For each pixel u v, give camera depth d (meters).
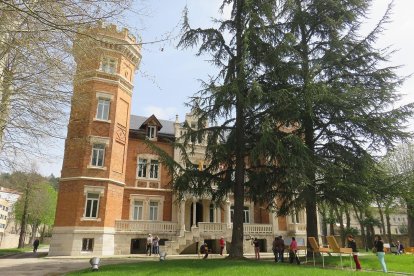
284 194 17.84
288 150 14.45
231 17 18.36
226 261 14.01
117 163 28.05
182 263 13.45
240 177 16.61
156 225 28.44
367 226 46.50
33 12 6.12
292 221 33.03
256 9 16.78
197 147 33.22
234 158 18.02
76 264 18.05
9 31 6.77
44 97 8.88
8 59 8.30
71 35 7.43
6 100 8.73
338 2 17.83
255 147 14.33
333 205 17.62
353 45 17.89
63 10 6.69
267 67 16.44
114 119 28.03
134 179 31.31
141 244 28.25
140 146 32.50
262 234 31.22
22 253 31.25
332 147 17.53
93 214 25.88
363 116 16.08
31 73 8.48
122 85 29.33
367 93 16.23
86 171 26.09
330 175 15.51
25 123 9.23
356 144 17.11
